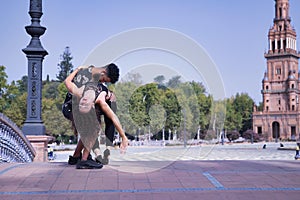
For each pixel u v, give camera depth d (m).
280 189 5.38
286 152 44.66
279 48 105.44
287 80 103.31
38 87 13.41
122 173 6.20
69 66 71.38
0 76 49.56
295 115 100.62
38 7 13.52
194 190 5.26
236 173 6.51
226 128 93.94
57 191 5.18
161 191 5.18
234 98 112.94
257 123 104.38
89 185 5.48
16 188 5.34
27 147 12.59
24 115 51.00
